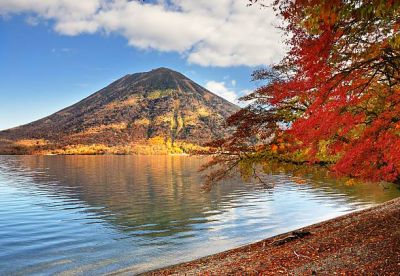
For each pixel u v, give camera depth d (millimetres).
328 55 7230
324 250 15391
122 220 41188
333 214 40250
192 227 35938
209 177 17328
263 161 15867
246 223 36625
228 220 38844
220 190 69000
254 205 48906
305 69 7754
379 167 10188
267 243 22422
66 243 29984
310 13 6738
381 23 7289
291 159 15211
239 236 31000
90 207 51469
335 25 6770
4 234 33469
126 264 23828
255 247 21984
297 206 46594
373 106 10008
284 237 22562
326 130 8438
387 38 7344
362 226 19547
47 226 37469
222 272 15383
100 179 99062
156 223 38938
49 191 72125
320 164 14562
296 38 8359
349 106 8852
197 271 17516
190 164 179375
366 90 9000
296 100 13422
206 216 42250
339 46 7422
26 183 88750
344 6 5977
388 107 9398
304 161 14938
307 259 14367
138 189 74750
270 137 15211
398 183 12758
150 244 29359
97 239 31422
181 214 44500
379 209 28109
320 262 13344
